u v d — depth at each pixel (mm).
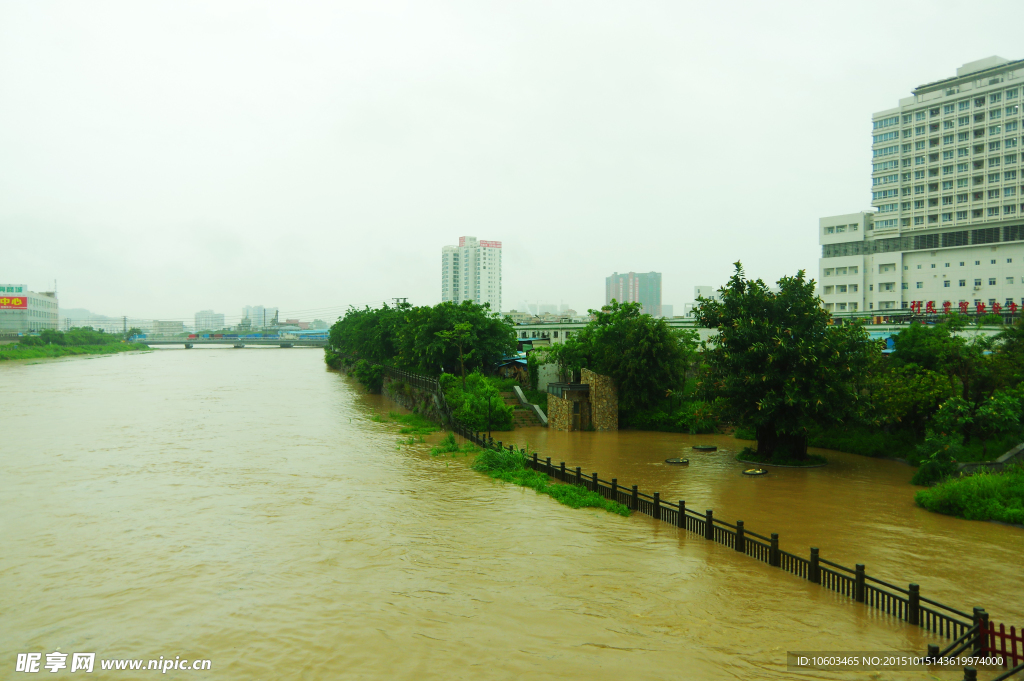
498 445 39375
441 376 56688
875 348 37344
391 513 27062
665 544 22734
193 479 33688
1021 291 92188
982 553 21469
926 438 33594
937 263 100812
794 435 36906
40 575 20078
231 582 19391
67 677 13992
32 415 59844
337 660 14602
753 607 17125
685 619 16422
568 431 50688
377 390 83125
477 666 14211
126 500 29297
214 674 14070
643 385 51156
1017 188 93312
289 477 34156
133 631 16234
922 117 105312
